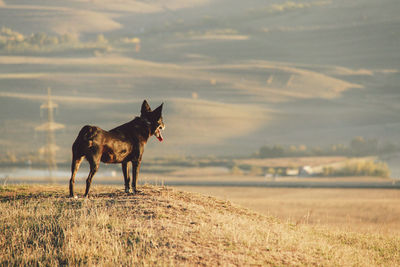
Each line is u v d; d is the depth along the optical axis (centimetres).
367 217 4844
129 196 1419
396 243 1554
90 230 1126
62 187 1691
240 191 8800
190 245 1061
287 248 1166
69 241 1064
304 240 1295
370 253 1366
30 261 1021
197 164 18150
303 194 8344
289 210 5322
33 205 1350
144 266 958
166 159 19925
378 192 8581
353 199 7019
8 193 1563
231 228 1194
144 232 1110
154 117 1395
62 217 1209
